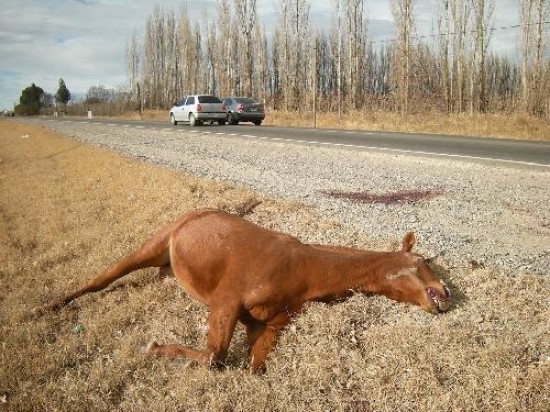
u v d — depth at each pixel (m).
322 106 54.78
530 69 39.06
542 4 35.06
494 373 4.00
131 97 90.88
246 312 4.34
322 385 4.18
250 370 4.32
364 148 16.95
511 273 5.64
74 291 5.83
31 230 9.48
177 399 4.21
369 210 8.55
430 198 9.48
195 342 5.00
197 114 33.12
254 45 66.12
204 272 4.57
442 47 53.03
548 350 4.32
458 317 4.82
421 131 27.56
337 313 4.76
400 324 4.74
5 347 5.18
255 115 34.31
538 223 7.64
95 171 14.61
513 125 25.84
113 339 5.20
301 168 13.49
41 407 4.30
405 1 39.22
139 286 6.15
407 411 3.87
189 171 13.08
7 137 35.91
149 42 85.12
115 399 4.38
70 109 99.75
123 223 8.87
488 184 10.63
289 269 4.30
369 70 78.00
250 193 9.84
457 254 6.27
